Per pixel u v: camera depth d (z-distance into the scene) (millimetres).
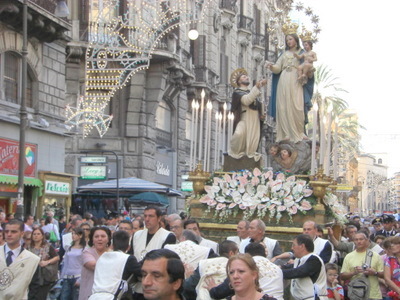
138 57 31188
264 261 6988
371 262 10648
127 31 30859
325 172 11922
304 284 7918
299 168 12648
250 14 51938
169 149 37750
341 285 11211
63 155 26656
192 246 7840
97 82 31594
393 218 17094
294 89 12820
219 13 44719
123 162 33188
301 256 8008
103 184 26078
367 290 10570
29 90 24531
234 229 11938
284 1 16578
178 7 31469
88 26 29453
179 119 39062
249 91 13086
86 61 28062
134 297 7828
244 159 12719
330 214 12031
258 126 12875
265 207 11758
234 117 12930
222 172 12547
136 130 33312
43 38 24516
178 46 35188
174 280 4926
